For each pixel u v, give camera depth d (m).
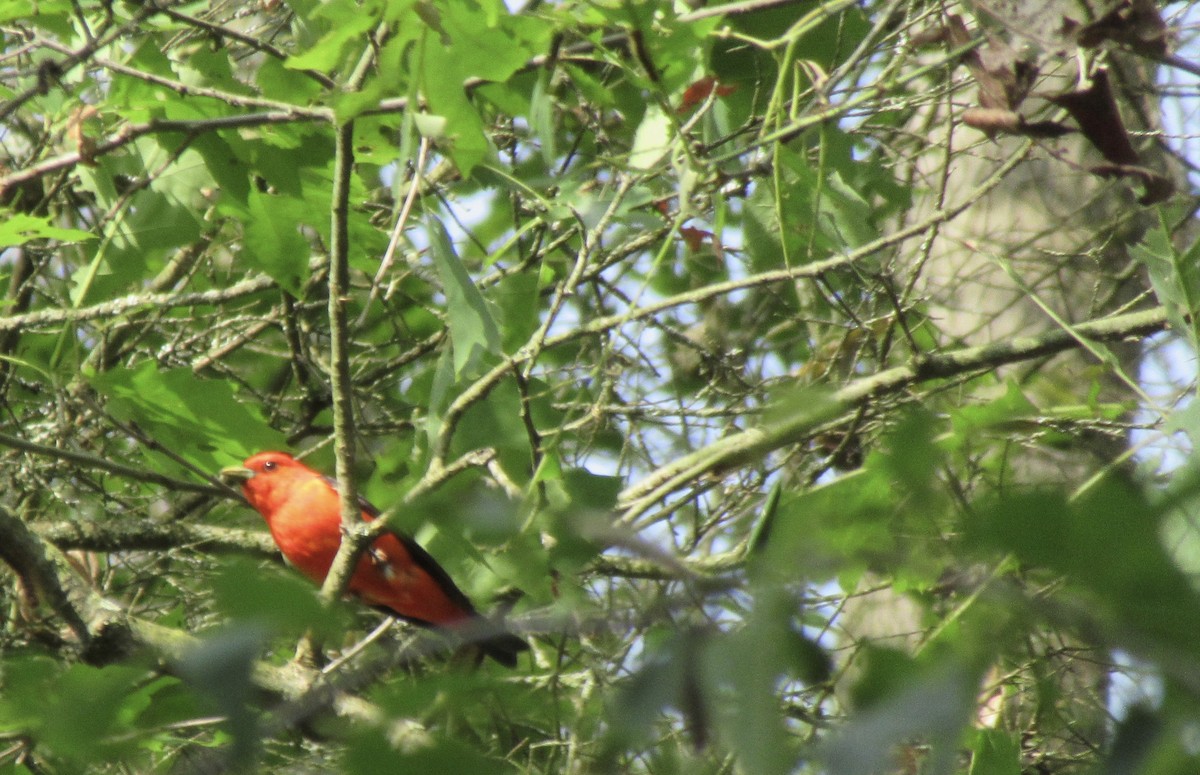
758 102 10.48
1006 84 6.84
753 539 2.58
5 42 11.47
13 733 2.66
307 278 10.71
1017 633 1.81
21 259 12.81
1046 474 8.66
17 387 12.81
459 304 7.44
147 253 10.67
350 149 7.53
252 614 1.95
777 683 1.87
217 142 10.13
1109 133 6.80
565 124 13.05
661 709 1.92
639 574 8.28
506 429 8.49
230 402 10.45
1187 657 1.61
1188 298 6.54
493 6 6.26
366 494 11.38
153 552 11.43
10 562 6.84
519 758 6.58
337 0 6.05
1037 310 12.52
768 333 12.73
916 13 10.75
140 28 9.33
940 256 11.92
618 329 9.07
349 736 2.46
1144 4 6.42
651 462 11.63
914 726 1.71
